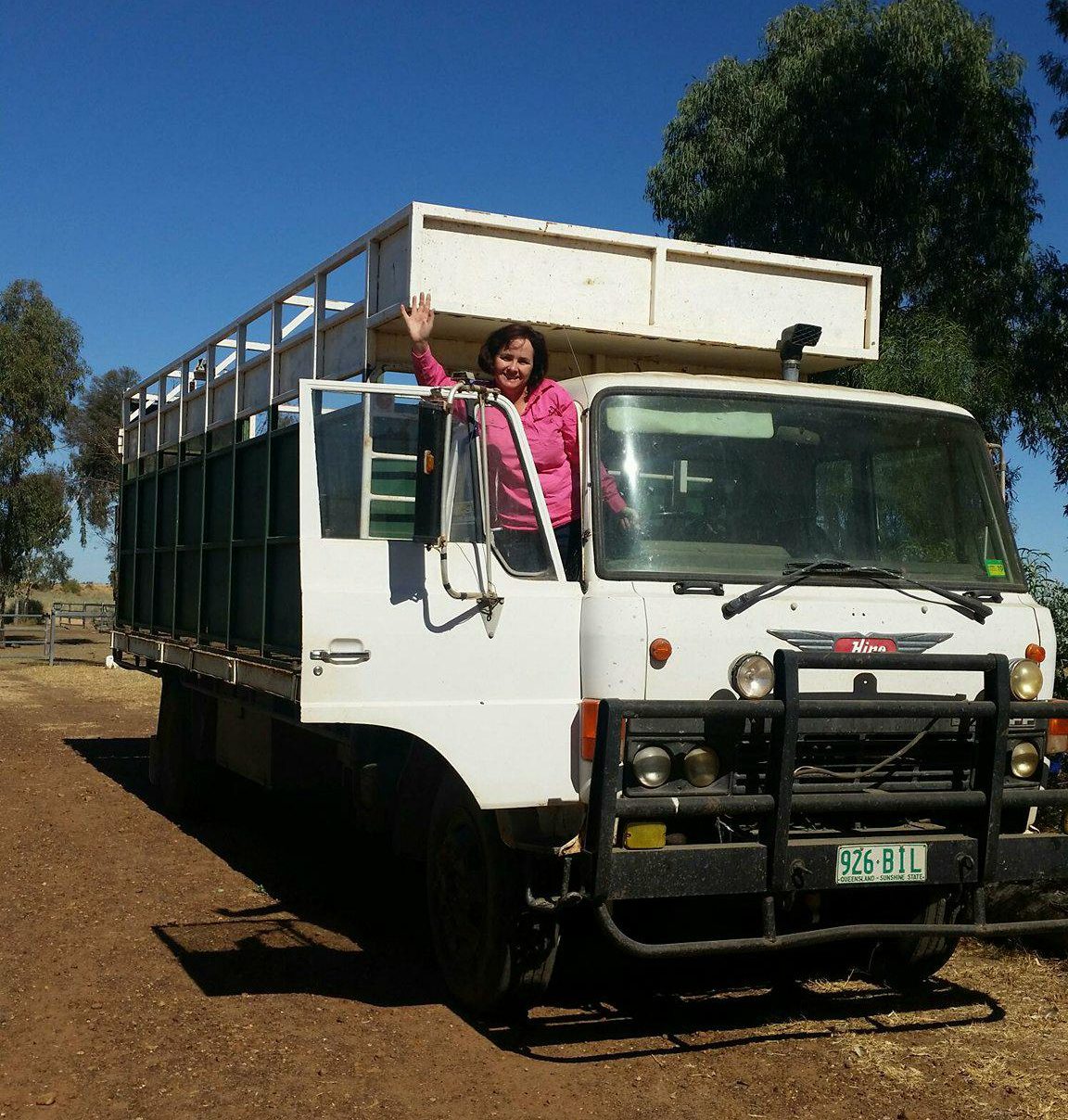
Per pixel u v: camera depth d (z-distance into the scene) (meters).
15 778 11.34
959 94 16.08
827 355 6.33
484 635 4.79
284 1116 4.20
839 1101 4.43
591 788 4.46
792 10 17.69
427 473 4.57
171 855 8.36
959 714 4.73
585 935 6.56
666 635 4.67
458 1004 5.38
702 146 17.83
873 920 5.80
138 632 9.91
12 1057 4.70
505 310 5.52
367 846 8.81
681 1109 4.34
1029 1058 4.86
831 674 4.85
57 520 34.22
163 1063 4.66
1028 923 4.88
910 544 5.41
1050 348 14.85
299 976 5.77
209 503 7.86
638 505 4.96
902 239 15.75
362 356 5.75
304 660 4.66
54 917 6.71
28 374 33.44
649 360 6.36
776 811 4.54
